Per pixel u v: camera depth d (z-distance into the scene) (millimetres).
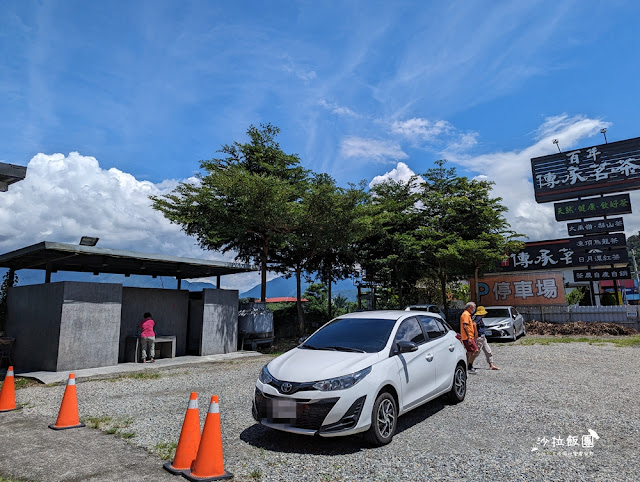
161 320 15172
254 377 10203
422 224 23781
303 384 4906
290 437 5523
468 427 5844
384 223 23250
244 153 20469
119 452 5055
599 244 23047
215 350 15234
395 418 5391
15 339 13211
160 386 9320
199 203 17391
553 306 22844
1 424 6375
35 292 12742
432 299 28969
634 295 39906
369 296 26375
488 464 4500
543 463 4512
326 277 24328
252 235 20438
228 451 5023
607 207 23141
